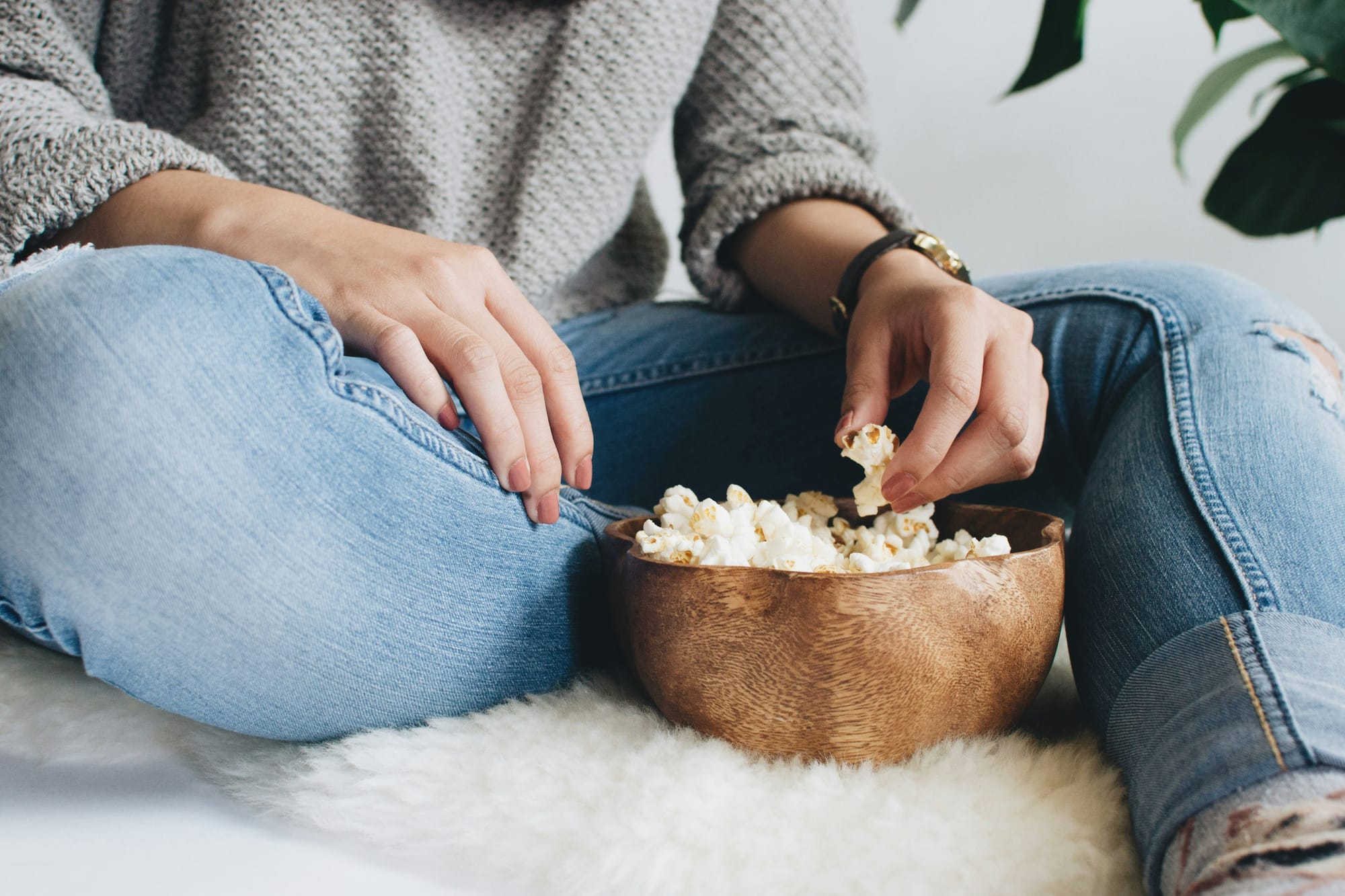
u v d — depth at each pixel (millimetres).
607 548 602
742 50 1053
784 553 518
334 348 479
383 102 893
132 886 459
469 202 956
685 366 924
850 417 619
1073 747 512
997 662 484
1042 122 1984
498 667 562
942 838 430
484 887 465
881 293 695
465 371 521
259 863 482
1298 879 327
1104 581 543
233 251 604
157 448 417
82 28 874
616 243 1171
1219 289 717
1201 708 423
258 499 441
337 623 482
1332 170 1362
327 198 911
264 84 871
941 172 2061
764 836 439
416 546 497
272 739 578
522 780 491
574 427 580
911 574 459
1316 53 1157
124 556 429
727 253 1054
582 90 942
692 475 954
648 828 445
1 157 668
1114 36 1916
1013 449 603
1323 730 380
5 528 422
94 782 563
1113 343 725
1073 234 2014
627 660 581
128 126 695
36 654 693
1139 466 582
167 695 493
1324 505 504
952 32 1988
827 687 465
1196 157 1917
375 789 500
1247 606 459
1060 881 411
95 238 676
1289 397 583
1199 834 375
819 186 954
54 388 407
